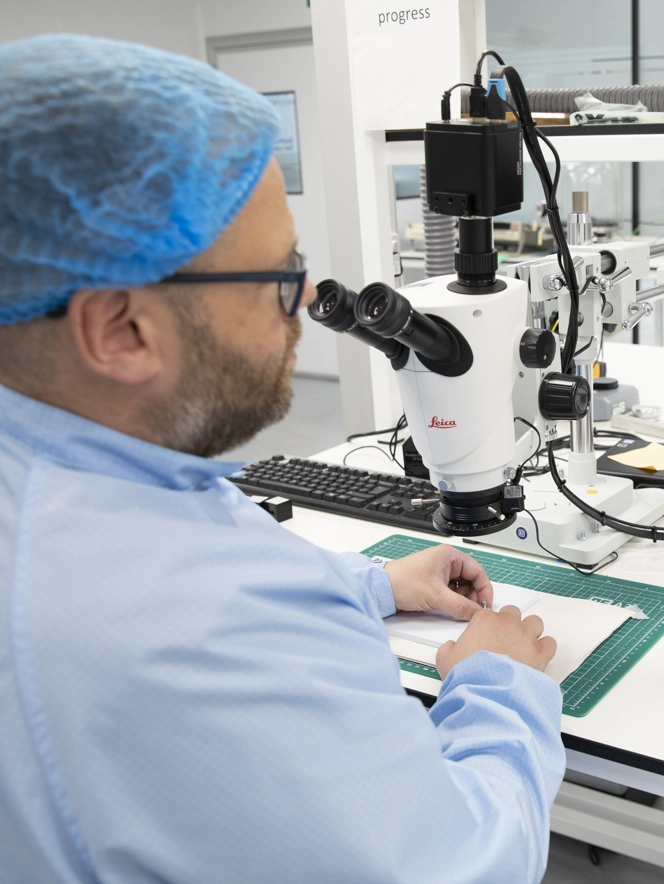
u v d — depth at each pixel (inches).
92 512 23.2
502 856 25.5
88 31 206.4
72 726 21.2
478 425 38.1
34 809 21.4
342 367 79.0
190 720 21.5
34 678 21.4
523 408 42.1
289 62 211.6
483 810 27.0
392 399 76.7
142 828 21.5
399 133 70.0
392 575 43.9
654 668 38.5
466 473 39.1
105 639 21.5
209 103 23.1
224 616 22.5
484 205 35.9
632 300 53.6
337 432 189.5
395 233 76.0
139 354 23.4
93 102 21.3
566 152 61.7
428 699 37.9
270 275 25.0
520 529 50.5
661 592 45.3
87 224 21.5
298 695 22.7
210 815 21.7
